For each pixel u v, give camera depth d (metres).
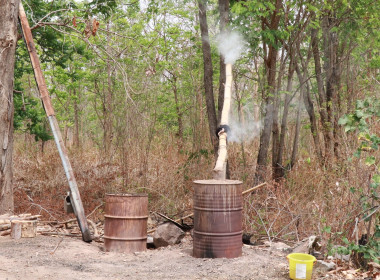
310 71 13.72
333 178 8.57
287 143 12.28
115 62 9.62
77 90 19.48
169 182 10.30
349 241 5.88
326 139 10.70
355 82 11.52
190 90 14.45
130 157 11.42
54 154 12.51
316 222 7.00
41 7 11.59
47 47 12.23
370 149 5.48
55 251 6.17
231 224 5.77
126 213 6.46
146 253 6.33
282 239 7.15
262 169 9.98
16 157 12.72
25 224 6.98
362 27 11.48
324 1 9.89
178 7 13.55
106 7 10.27
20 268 5.20
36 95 18.97
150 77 12.90
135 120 12.27
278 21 9.77
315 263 5.34
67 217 9.16
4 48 8.06
